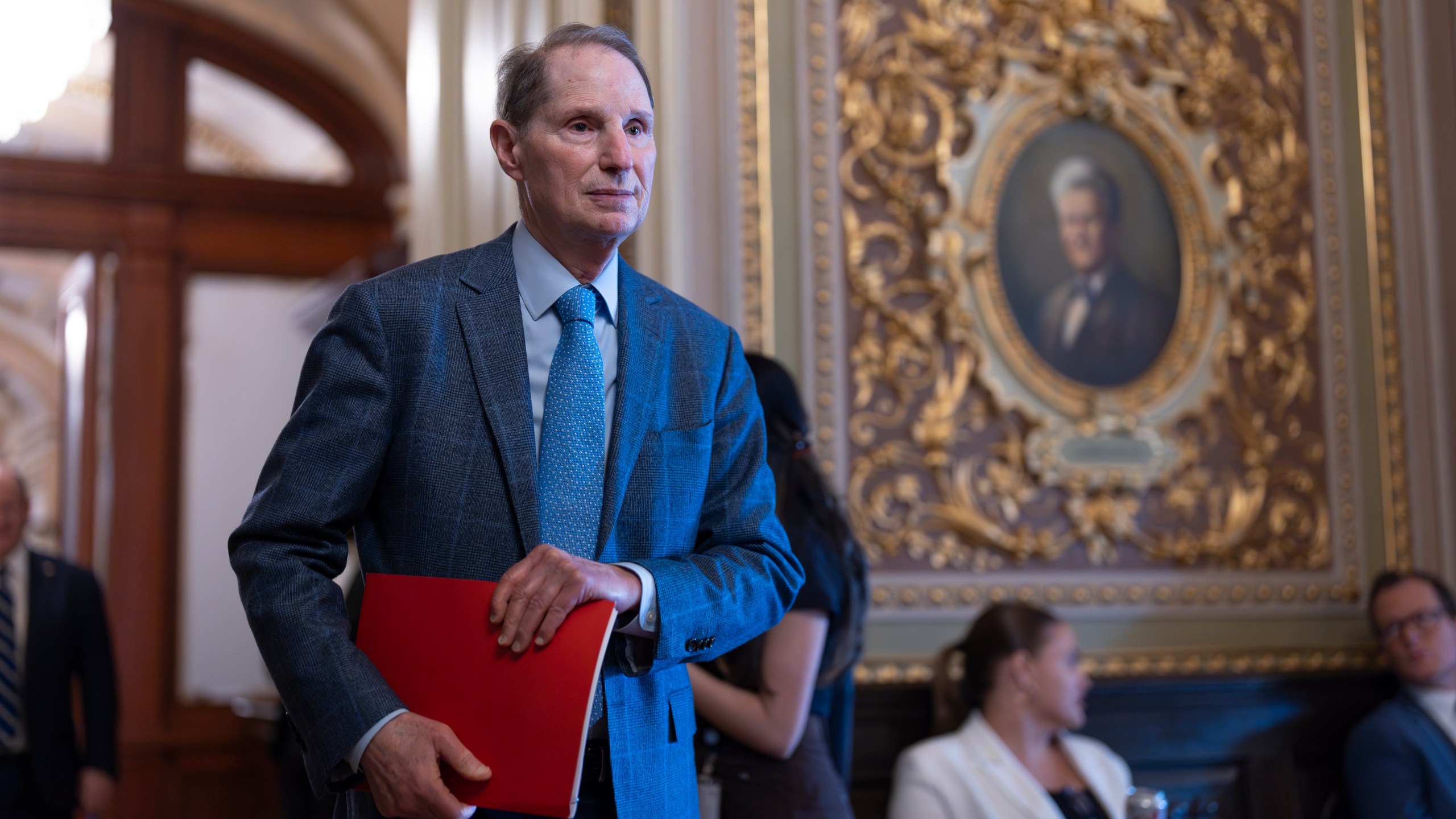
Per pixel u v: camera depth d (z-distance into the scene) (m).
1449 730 3.75
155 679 6.34
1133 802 2.62
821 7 3.94
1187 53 4.42
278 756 4.87
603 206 1.58
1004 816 3.15
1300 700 4.16
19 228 6.37
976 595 3.91
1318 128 4.59
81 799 4.12
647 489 1.61
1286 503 4.38
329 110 7.09
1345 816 4.00
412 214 3.82
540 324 1.64
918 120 4.04
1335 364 4.51
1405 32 4.67
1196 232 4.35
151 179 6.61
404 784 1.35
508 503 1.54
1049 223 4.16
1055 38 4.24
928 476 3.93
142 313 6.53
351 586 3.23
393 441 1.58
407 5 6.18
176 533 6.49
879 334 3.91
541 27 3.54
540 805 1.34
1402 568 4.48
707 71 3.77
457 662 1.44
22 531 4.20
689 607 1.50
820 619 2.57
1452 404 4.49
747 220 3.74
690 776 1.63
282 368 7.16
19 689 4.05
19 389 9.82
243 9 6.73
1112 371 4.19
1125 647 4.09
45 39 4.08
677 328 1.76
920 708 3.68
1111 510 4.11
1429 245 4.56
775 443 2.68
